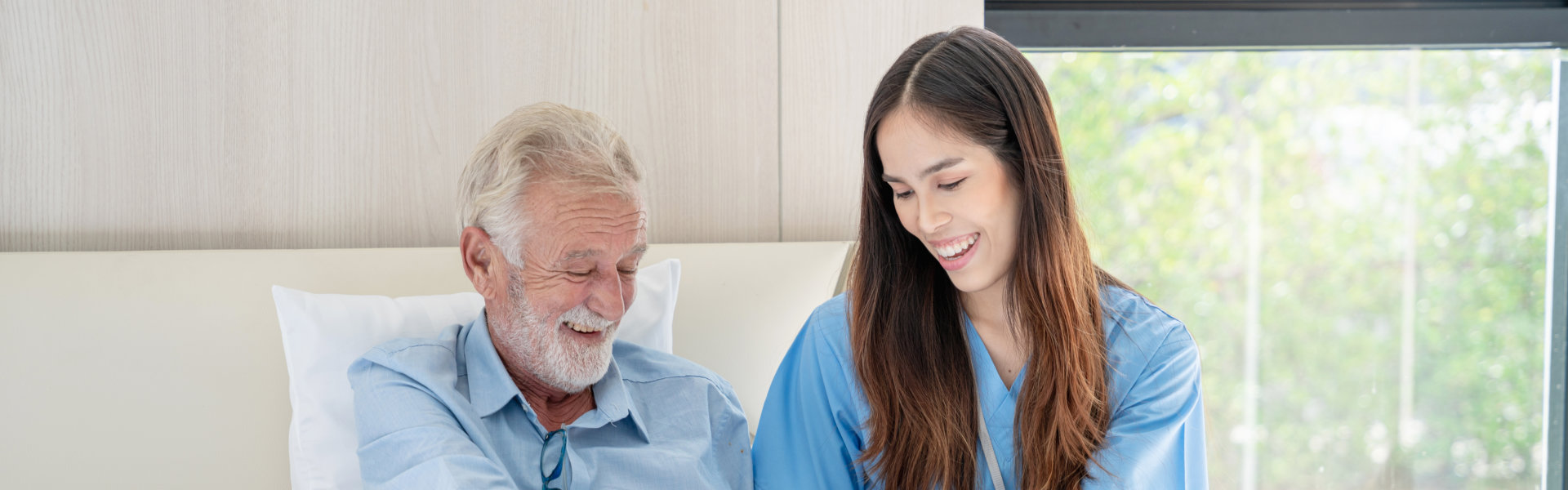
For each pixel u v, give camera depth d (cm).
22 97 136
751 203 156
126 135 139
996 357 110
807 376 114
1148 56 185
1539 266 194
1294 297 192
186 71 140
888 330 108
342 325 110
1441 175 192
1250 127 188
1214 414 193
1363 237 192
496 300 99
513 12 148
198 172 141
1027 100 93
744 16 154
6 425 116
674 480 104
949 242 97
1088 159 185
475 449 91
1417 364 195
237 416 119
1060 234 96
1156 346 103
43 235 137
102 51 138
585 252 97
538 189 96
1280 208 190
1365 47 185
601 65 151
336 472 105
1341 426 196
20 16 135
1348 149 190
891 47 158
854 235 158
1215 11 179
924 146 93
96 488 115
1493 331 195
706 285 141
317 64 143
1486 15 179
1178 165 188
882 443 107
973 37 95
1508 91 190
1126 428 100
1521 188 192
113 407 117
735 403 121
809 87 156
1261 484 195
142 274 124
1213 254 190
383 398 94
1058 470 99
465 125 147
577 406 107
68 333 119
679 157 153
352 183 145
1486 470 197
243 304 124
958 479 106
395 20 145
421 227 147
